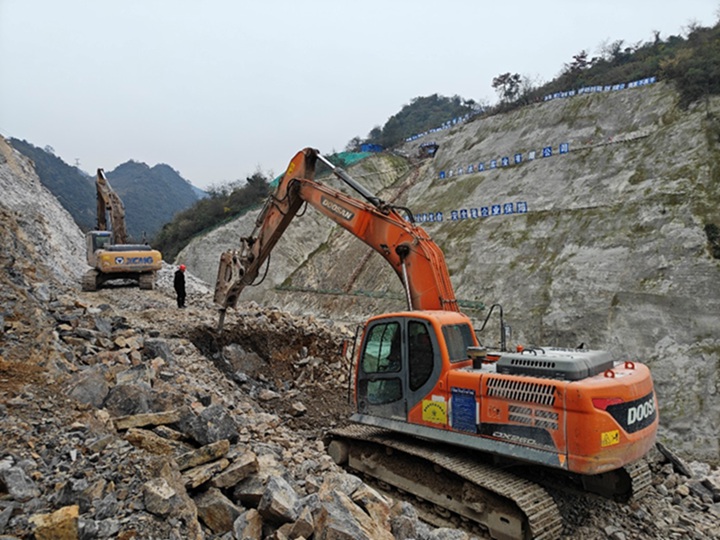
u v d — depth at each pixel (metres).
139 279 18.41
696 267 22.30
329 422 9.90
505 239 31.94
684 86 32.09
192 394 7.55
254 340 12.43
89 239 18.69
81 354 7.51
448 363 6.41
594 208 29.09
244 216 50.03
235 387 10.03
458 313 7.14
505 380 5.81
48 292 9.23
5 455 4.31
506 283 29.11
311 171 9.65
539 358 5.77
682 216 24.59
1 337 6.40
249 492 4.81
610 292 24.19
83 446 4.75
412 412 6.73
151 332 10.73
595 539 5.84
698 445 17.70
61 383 5.89
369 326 7.46
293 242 46.84
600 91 38.69
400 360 6.94
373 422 7.15
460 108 90.44
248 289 44.47
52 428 4.91
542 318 25.70
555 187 33.03
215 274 47.06
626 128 33.53
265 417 8.23
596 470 5.11
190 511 4.21
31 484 3.99
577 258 27.00
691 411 18.64
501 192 36.47
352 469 7.74
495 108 52.09
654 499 6.80
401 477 6.94
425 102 110.06
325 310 37.59
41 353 6.39
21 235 14.96
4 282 7.99
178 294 15.59
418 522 5.38
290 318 13.68
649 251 24.34
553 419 5.38
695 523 6.34
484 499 5.86
